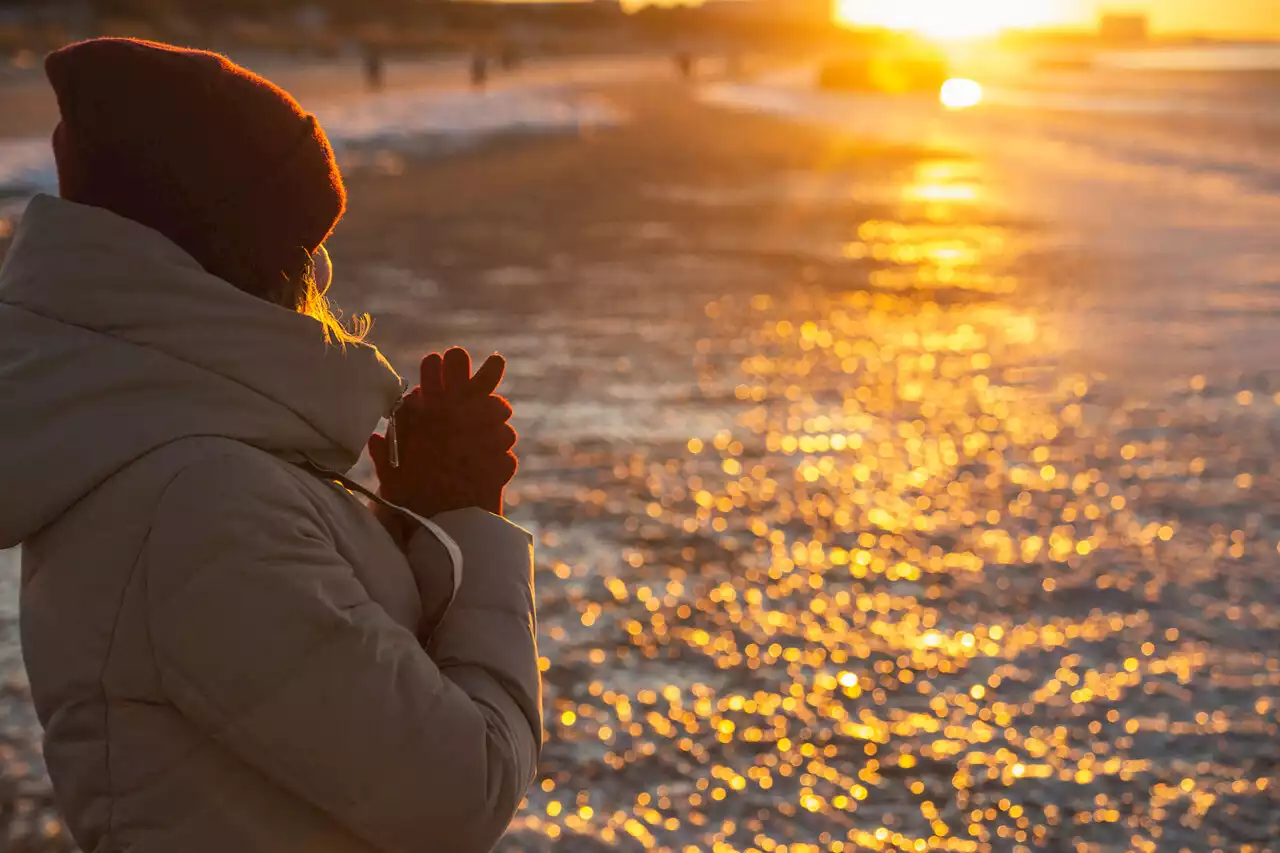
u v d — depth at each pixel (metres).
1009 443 6.52
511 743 1.16
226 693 1.02
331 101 39.06
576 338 8.91
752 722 3.53
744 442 6.46
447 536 1.24
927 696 3.70
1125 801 3.14
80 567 1.04
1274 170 24.81
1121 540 5.09
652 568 4.72
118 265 1.06
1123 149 30.75
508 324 9.37
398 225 15.38
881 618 4.29
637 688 3.72
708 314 9.93
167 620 1.02
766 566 4.76
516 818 3.01
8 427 1.02
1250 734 3.48
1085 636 4.15
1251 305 10.53
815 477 5.91
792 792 3.16
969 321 9.84
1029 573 4.72
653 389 7.52
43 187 16.17
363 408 1.17
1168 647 4.07
